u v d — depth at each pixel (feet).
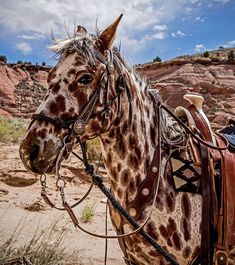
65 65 6.73
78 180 27.81
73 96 6.61
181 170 7.37
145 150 7.54
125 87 7.37
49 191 24.49
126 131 7.34
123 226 7.38
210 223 7.33
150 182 7.24
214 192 7.34
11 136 49.88
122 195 7.43
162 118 7.94
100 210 21.54
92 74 6.72
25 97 219.61
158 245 6.82
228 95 150.10
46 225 17.65
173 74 178.50
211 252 7.43
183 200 7.29
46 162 6.39
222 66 181.78
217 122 83.56
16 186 25.02
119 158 7.37
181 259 7.23
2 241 14.60
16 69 239.50
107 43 7.02
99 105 6.83
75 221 7.28
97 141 34.99
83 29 7.30
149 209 7.09
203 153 7.45
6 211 19.27
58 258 12.87
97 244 16.02
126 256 8.05
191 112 8.24
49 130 6.43
